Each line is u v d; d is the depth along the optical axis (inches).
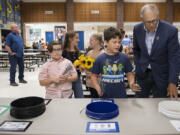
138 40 68.4
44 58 371.9
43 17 391.9
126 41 182.1
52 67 72.1
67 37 91.4
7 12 335.3
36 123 37.9
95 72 64.2
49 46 72.7
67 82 72.5
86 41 488.1
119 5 378.9
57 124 37.4
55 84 70.7
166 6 379.6
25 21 394.9
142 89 72.4
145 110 44.0
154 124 37.0
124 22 389.4
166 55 64.6
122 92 63.3
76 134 33.6
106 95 63.2
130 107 45.9
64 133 33.9
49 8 388.2
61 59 74.6
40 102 45.6
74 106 46.9
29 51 375.6
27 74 248.5
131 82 59.6
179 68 60.4
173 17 383.9
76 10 386.9
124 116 40.8
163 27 62.3
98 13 386.9
